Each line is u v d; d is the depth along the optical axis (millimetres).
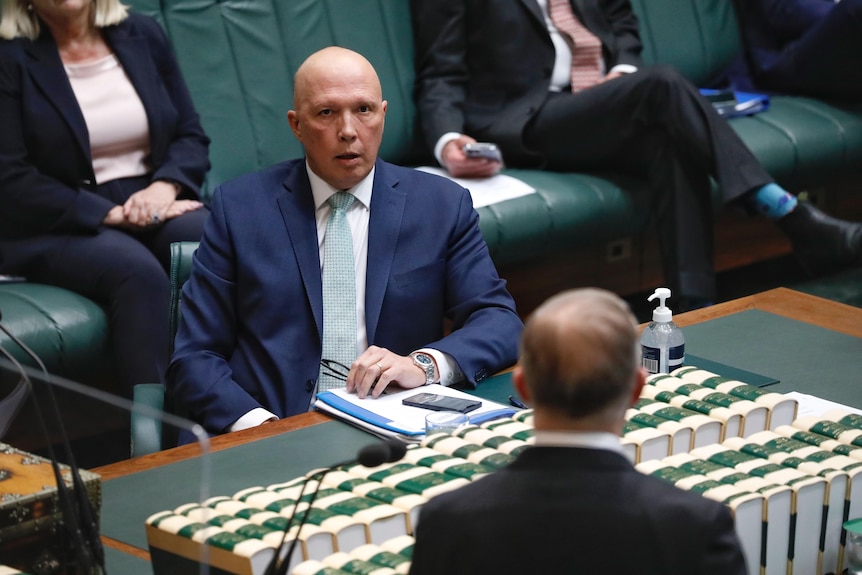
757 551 6117
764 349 9438
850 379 8727
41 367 6164
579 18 17656
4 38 14055
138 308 13203
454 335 9383
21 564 5289
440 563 4504
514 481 4551
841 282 18000
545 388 4570
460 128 17062
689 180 16062
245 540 5691
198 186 14719
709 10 20375
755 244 19547
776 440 6910
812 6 20109
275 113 16375
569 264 17734
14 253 13812
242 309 9859
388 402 8477
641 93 16125
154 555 5949
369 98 9773
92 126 14211
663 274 17453
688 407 7340
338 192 9992
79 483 5336
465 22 17453
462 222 10258
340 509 6039
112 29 14484
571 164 17266
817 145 18797
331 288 9891
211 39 16016
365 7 17266
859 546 6113
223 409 9367
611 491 4457
